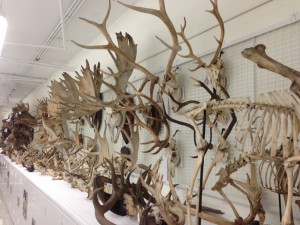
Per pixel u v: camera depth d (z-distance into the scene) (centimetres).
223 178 148
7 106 1181
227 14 200
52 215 230
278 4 169
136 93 198
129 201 172
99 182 201
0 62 583
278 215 159
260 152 114
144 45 296
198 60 191
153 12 147
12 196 506
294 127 106
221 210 193
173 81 228
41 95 774
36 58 541
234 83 192
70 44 456
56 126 345
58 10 347
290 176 104
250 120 114
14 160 584
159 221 143
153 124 255
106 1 318
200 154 132
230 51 197
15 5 337
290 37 161
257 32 177
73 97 267
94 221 170
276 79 167
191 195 133
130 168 207
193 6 231
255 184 147
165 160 247
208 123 152
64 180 324
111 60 363
